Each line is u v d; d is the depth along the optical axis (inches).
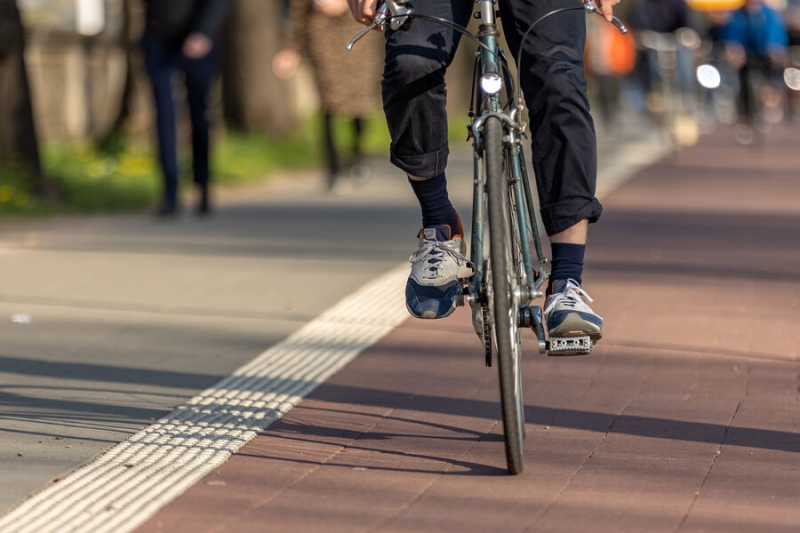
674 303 665.0
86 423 431.8
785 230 944.3
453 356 543.8
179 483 366.0
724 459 397.7
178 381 495.5
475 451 406.0
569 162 378.6
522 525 335.6
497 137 361.1
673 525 336.2
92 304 642.8
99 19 1670.8
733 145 1782.7
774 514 345.1
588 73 2111.2
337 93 1170.6
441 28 376.2
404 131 386.3
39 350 545.0
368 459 395.5
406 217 992.2
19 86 1040.2
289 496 357.7
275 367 519.8
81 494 355.3
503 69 381.4
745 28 1769.2
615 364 531.2
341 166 1246.9
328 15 1154.7
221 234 893.2
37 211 990.4
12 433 417.7
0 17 1026.1
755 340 579.8
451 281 390.6
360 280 715.4
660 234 920.3
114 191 1090.7
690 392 485.7
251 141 1502.2
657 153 1642.5
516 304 371.2
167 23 960.9
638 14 1578.5
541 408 461.4
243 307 639.8
